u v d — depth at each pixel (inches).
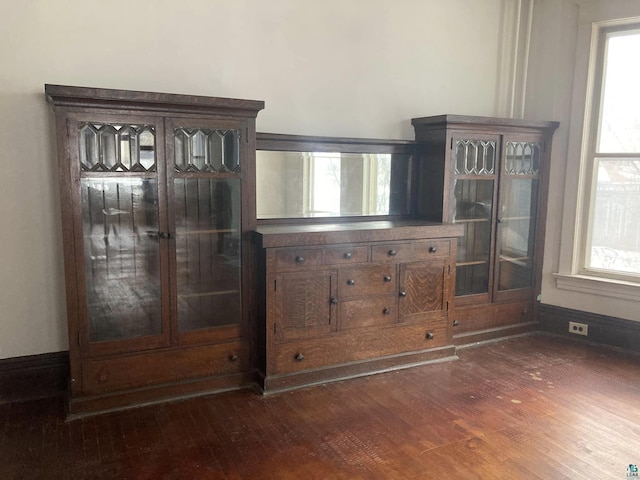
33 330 111.0
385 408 105.3
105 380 103.1
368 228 120.3
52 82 106.3
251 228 113.1
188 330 109.8
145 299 105.7
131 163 100.7
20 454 87.4
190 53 117.4
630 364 131.3
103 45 109.7
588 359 134.6
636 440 93.1
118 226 102.3
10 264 107.7
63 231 96.7
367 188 139.4
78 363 100.7
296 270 112.0
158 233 104.7
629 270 145.3
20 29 103.0
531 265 156.2
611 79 144.6
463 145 138.5
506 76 159.6
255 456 87.4
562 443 92.0
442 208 136.9
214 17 118.9
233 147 109.7
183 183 106.7
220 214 111.5
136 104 98.2
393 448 90.2
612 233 147.6
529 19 156.2
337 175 134.7
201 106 103.5
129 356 104.7
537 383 118.5
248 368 116.3
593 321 147.9
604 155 146.2
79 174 96.6
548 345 145.8
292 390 113.7
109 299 103.0
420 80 146.6
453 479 81.2
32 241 108.8
